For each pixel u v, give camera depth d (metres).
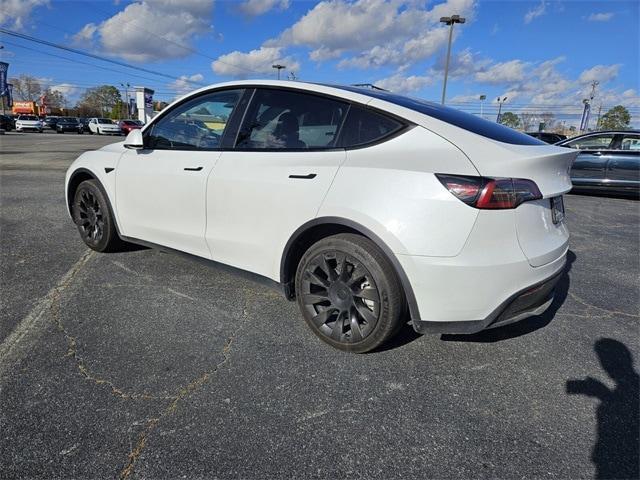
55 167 11.40
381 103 2.54
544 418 2.10
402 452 1.87
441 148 2.29
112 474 1.70
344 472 1.75
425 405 2.17
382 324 2.40
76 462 1.75
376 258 2.34
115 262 4.00
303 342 2.71
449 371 2.46
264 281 2.94
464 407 2.17
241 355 2.55
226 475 1.72
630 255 4.90
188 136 3.33
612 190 9.23
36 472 1.70
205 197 3.08
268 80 3.00
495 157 2.21
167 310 3.08
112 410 2.05
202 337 2.74
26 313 2.97
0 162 12.39
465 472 1.77
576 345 2.80
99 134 39.62
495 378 2.41
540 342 2.82
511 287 2.26
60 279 3.57
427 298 2.26
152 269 3.84
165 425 1.97
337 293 2.56
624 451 1.90
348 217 2.38
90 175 4.00
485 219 2.16
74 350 2.54
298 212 2.59
